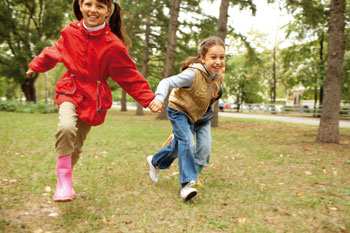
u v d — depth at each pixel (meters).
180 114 3.17
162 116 17.41
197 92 3.06
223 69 3.23
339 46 7.44
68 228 2.45
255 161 5.39
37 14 25.86
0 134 7.94
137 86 2.58
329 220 2.63
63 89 2.50
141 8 16.03
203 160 3.34
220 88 3.33
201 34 15.62
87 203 3.05
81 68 2.44
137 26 18.53
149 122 14.84
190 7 15.65
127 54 2.50
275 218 2.71
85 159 5.29
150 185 3.75
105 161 5.12
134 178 4.06
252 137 9.17
